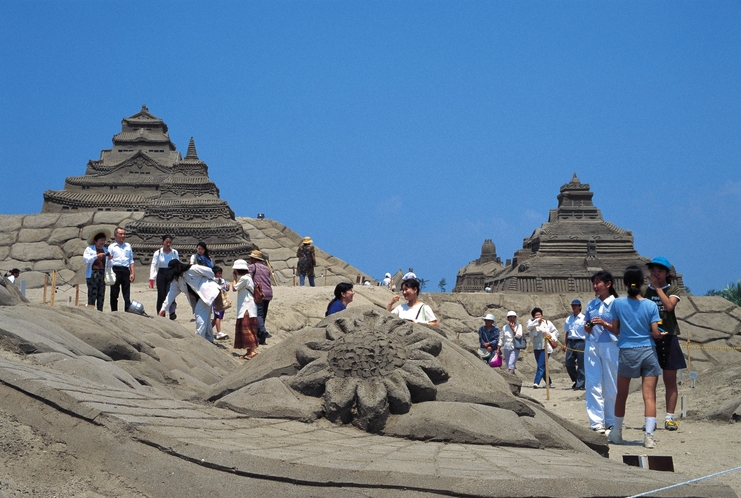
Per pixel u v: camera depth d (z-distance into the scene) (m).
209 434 6.23
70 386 6.33
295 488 5.29
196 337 15.37
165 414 6.57
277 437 6.75
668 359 11.39
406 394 7.68
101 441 5.68
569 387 21.09
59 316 10.74
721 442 10.25
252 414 7.72
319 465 5.43
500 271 59.47
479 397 8.12
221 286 18.81
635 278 10.14
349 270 39.31
